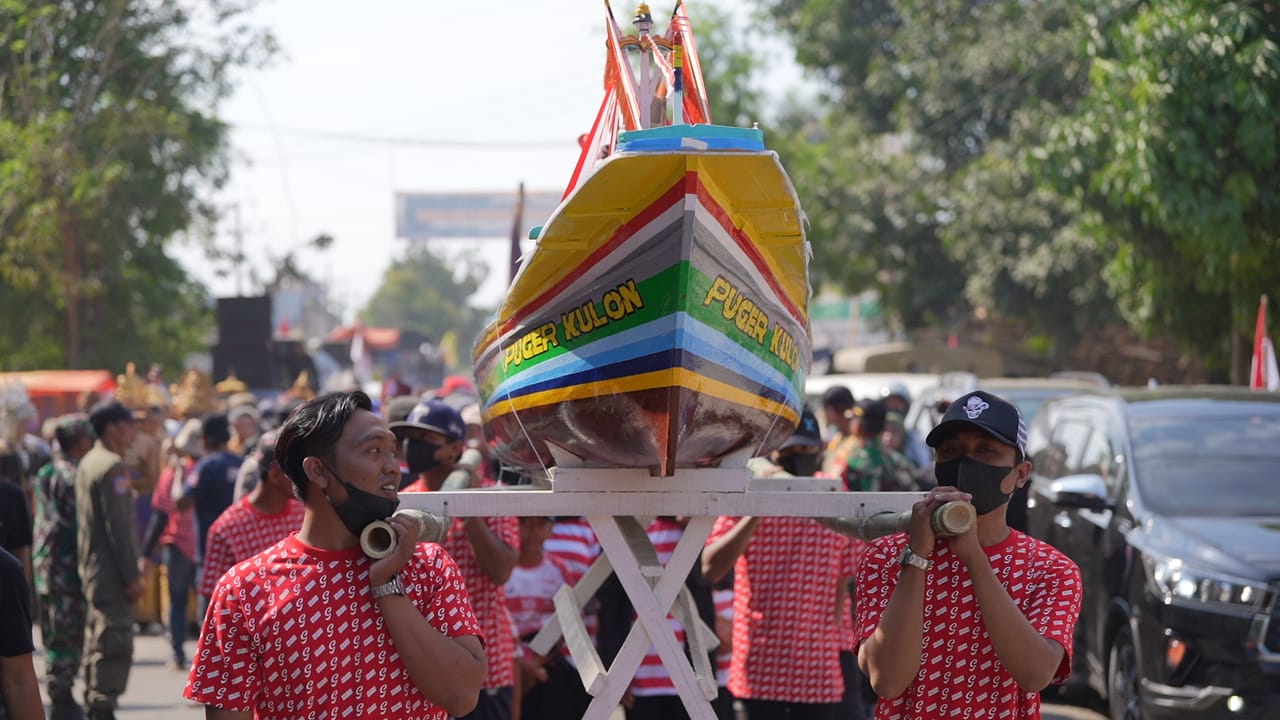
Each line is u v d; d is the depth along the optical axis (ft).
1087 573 29.96
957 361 71.51
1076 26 53.47
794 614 21.31
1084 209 50.47
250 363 103.55
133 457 41.37
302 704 11.34
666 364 15.44
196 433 43.68
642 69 19.56
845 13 112.88
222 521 23.95
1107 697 28.84
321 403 11.60
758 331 16.83
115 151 87.86
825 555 21.35
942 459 12.71
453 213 190.70
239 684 11.48
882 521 14.33
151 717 32.91
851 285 108.47
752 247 16.24
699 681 15.25
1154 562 25.98
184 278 110.22
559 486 15.64
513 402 17.83
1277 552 24.76
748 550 21.56
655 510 15.62
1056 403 36.22
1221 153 45.50
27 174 81.97
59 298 99.81
